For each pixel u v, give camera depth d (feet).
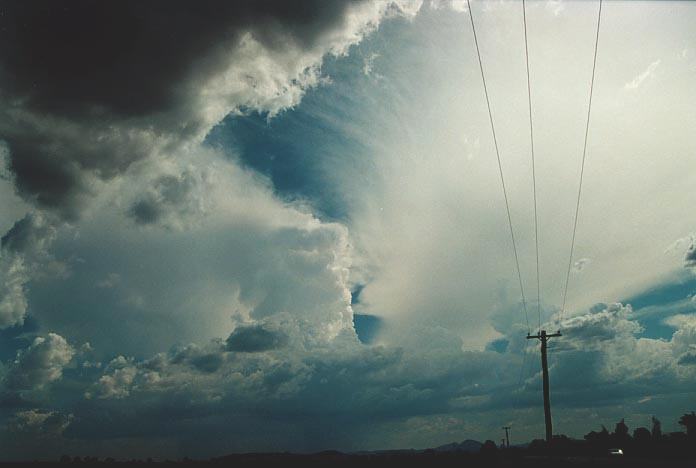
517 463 118.52
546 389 151.84
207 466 204.54
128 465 216.33
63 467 213.05
